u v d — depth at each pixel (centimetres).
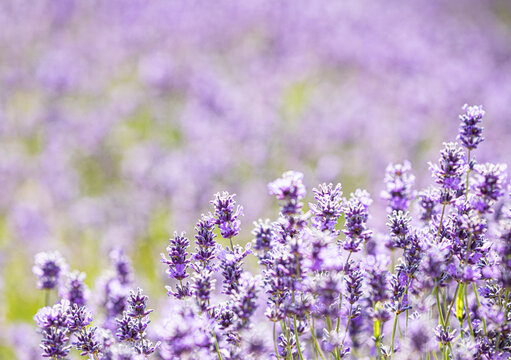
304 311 271
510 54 1717
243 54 1443
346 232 296
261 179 913
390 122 1084
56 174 882
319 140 996
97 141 994
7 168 888
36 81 1209
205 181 812
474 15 2098
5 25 1430
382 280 274
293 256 268
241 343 269
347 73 1397
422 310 277
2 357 543
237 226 302
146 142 1031
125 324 295
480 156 846
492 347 275
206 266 301
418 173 883
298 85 1341
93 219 772
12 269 698
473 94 1202
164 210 815
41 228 749
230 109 1111
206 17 1605
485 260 287
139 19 1562
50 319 286
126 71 1344
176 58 1356
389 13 1919
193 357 246
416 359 248
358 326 322
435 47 1641
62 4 1541
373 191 860
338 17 1798
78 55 1375
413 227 297
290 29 1593
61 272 395
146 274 695
